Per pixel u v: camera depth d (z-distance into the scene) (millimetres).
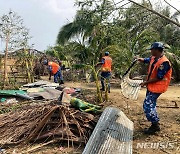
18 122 6426
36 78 20391
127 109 8703
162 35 19297
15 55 16094
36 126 6020
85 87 14625
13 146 5633
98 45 12141
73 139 5672
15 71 17484
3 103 9602
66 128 5871
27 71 16109
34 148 5461
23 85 13422
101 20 8180
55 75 14992
